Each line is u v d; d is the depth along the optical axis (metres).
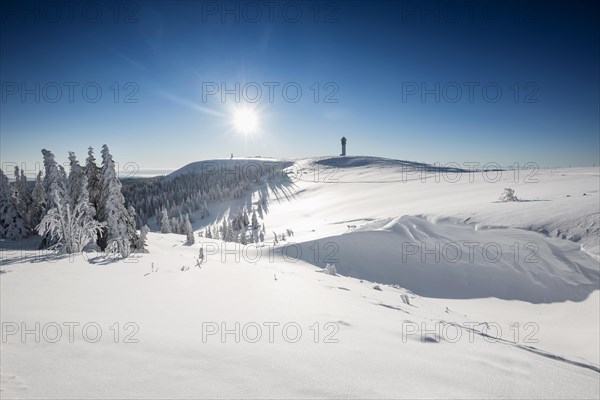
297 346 4.76
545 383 4.50
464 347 5.78
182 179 154.75
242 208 119.31
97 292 7.05
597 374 5.63
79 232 15.25
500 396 3.93
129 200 127.31
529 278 19.89
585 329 14.33
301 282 11.37
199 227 109.44
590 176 47.66
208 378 3.55
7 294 6.32
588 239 20.69
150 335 4.68
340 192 101.94
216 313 6.18
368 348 4.99
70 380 3.27
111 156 17.55
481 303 19.19
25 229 29.38
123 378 3.39
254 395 3.27
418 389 3.79
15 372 3.33
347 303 8.60
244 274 10.81
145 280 8.73
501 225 25.31
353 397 3.41
